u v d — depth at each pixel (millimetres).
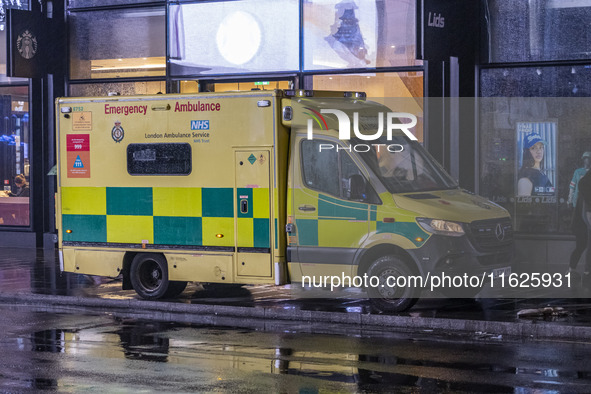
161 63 40406
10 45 40062
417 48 32125
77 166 28984
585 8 33094
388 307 24625
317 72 37281
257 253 26094
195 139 26953
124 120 28125
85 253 28969
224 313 25844
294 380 17188
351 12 36562
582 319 23078
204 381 17156
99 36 41594
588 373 17656
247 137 26141
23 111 43000
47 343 21344
